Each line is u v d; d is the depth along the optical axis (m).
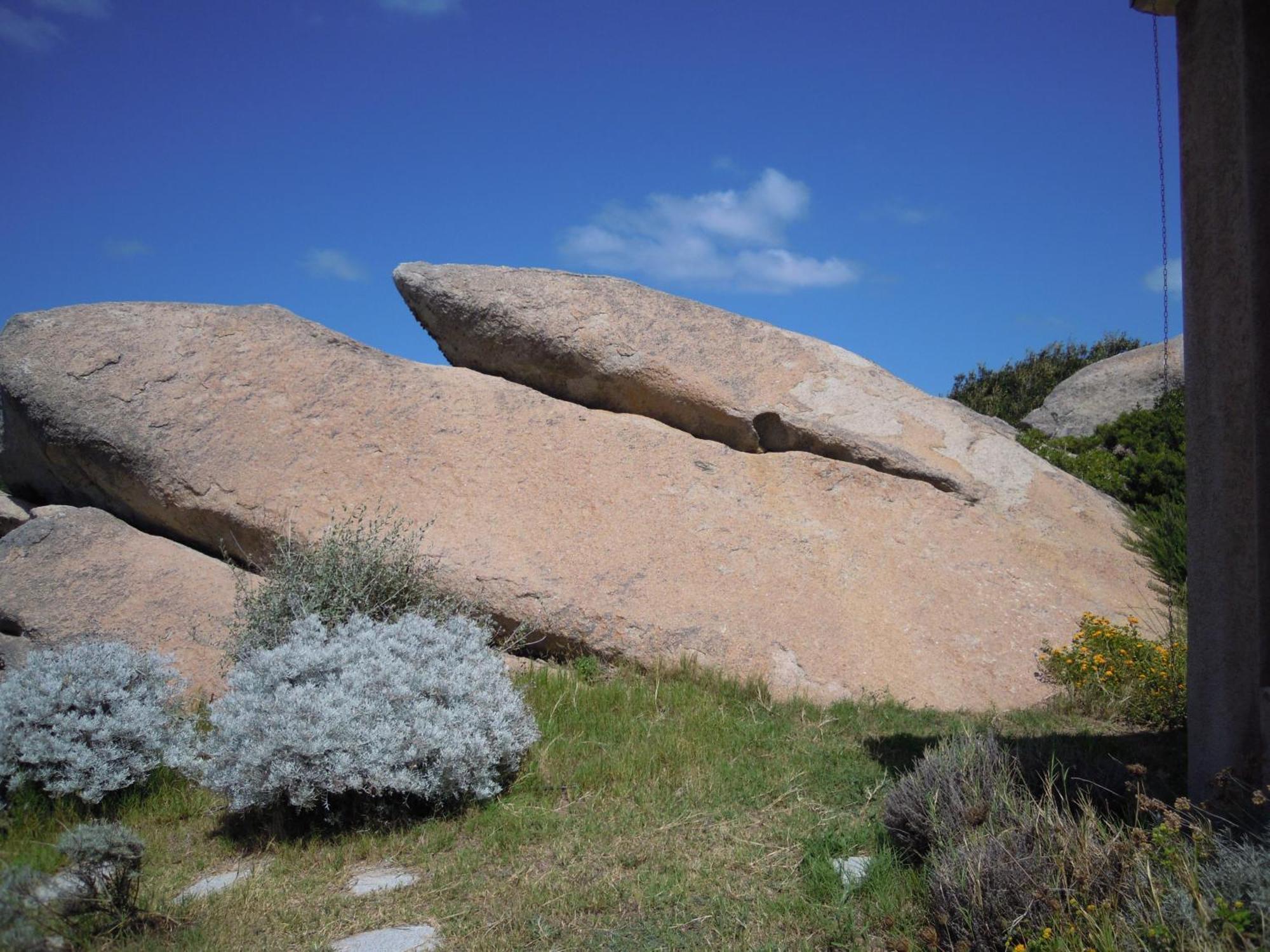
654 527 8.95
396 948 4.14
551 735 6.71
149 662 6.52
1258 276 4.54
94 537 8.72
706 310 10.67
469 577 8.34
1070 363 22.58
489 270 10.58
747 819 5.38
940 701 7.79
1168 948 3.13
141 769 6.00
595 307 10.29
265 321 9.84
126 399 9.00
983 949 3.59
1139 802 4.00
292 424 9.17
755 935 4.11
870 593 8.70
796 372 10.38
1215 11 4.77
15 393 9.02
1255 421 4.52
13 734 5.81
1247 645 4.57
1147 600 9.21
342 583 7.63
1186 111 4.95
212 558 8.94
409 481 8.98
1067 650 8.23
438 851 5.20
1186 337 4.93
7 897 3.86
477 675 6.25
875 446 9.90
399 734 5.57
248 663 6.48
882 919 4.05
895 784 5.72
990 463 10.30
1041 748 5.71
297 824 5.58
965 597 8.81
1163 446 12.42
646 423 9.95
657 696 7.45
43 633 7.86
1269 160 4.57
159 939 4.20
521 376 10.48
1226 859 3.43
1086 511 10.25
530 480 9.16
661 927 4.23
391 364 9.91
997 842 3.88
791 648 8.13
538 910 4.43
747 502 9.34
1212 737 4.72
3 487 10.73
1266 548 4.47
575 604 8.27
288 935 4.28
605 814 5.52
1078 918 3.44
